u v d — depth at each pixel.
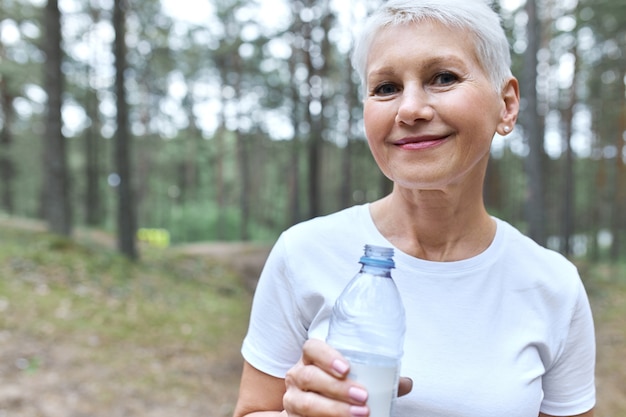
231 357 6.39
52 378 4.75
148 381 5.13
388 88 1.01
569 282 1.09
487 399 0.97
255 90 20.86
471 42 0.96
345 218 1.14
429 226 1.07
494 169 20.67
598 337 8.05
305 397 0.83
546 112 18.03
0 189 26.16
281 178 35.78
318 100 15.39
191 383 5.30
